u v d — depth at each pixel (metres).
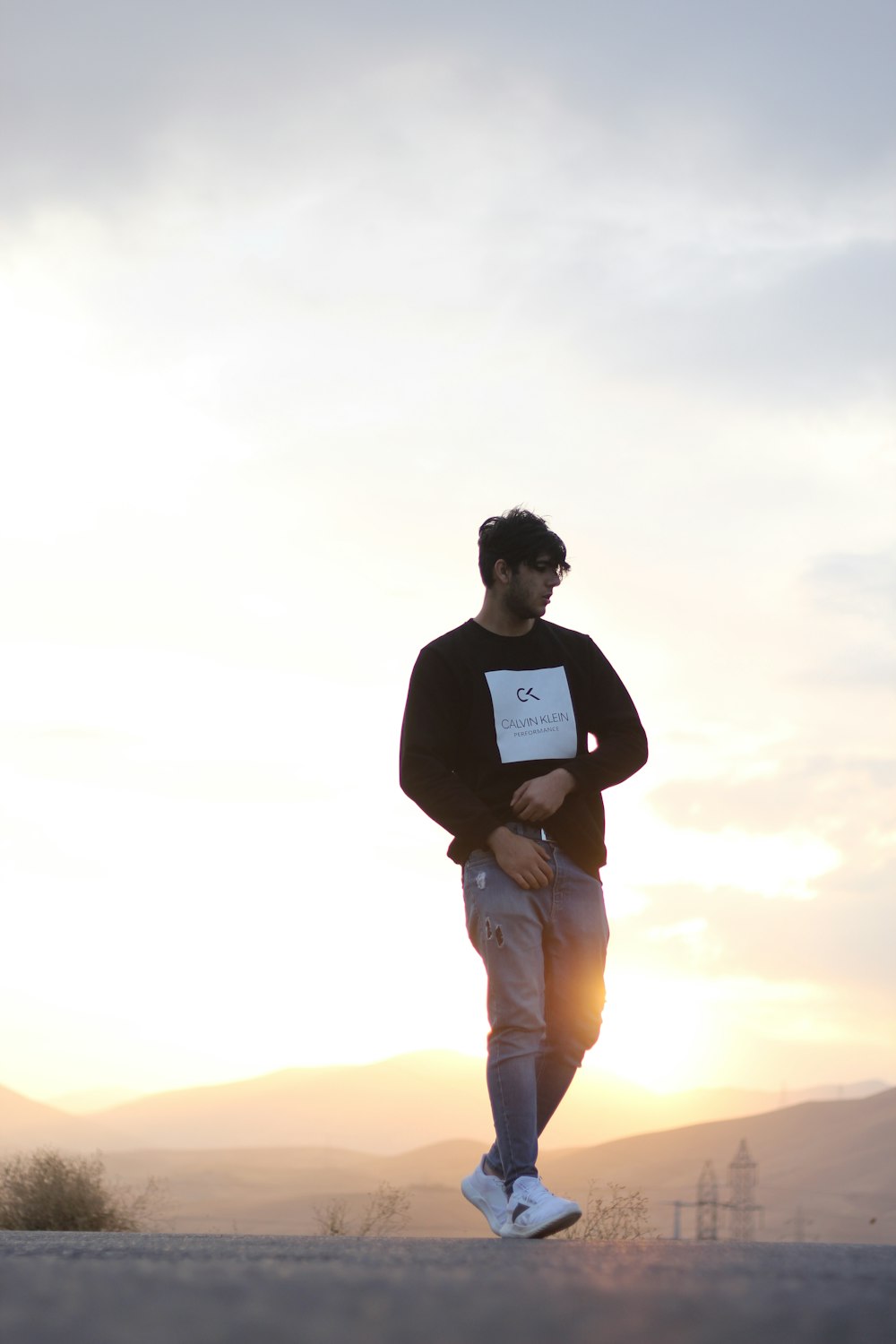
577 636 4.16
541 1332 0.85
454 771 3.97
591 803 3.88
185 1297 1.01
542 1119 3.85
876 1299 1.09
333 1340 0.78
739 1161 147.62
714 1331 0.87
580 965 3.80
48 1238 2.79
